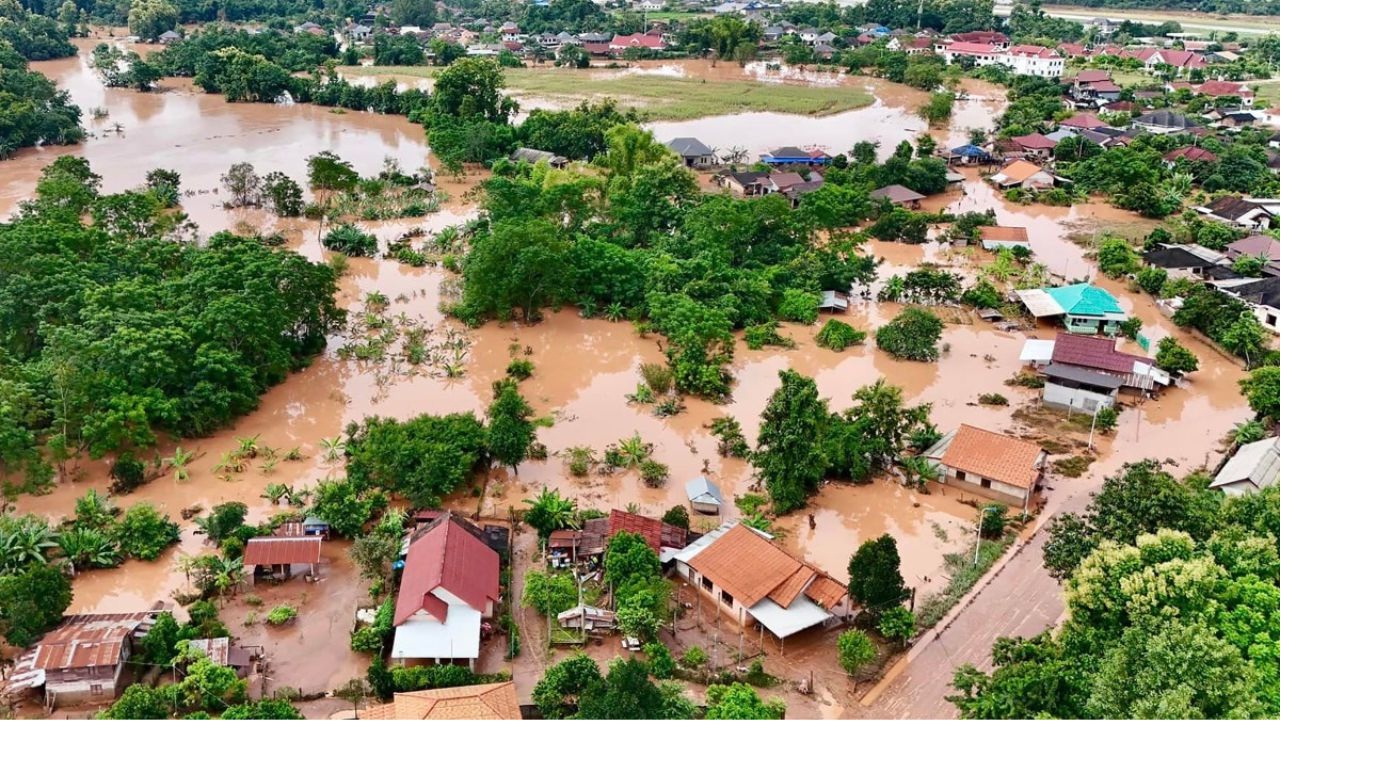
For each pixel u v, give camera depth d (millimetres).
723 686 41062
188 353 61844
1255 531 44438
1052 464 61531
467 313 80812
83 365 56750
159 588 47906
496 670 42719
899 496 58219
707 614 47219
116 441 56000
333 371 72125
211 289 66375
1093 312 81062
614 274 84375
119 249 73125
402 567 47906
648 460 60500
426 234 102000
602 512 54719
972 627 46250
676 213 97438
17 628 41094
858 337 79688
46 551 48406
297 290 71875
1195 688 34062
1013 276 93625
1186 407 70125
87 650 39625
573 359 75938
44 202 85938
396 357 74562
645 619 43750
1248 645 36375
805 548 52625
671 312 77875
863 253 99750
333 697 40469
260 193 109188
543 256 78688
